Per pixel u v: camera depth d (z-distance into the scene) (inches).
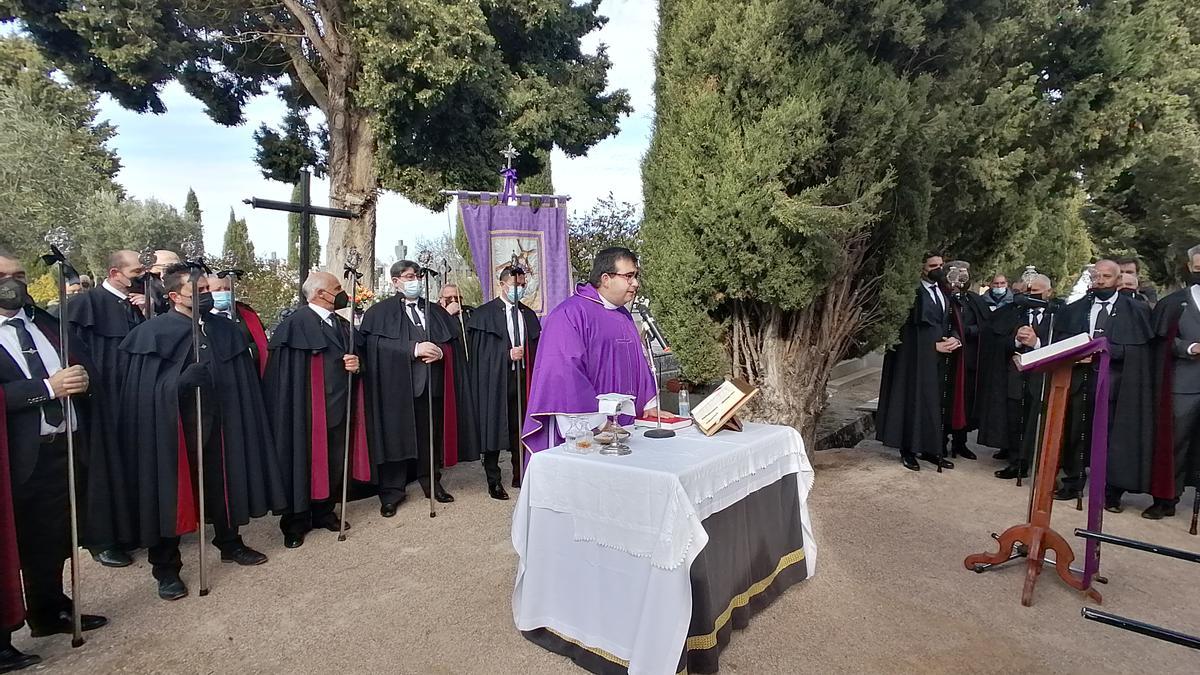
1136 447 200.7
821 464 251.3
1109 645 125.3
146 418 144.6
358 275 190.7
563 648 121.3
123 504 142.2
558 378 131.8
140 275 178.9
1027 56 310.0
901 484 226.7
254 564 163.0
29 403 120.7
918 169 207.5
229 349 159.9
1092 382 207.8
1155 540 182.4
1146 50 308.0
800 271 198.5
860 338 240.5
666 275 216.1
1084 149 323.3
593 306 141.5
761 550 136.6
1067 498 220.8
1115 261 217.9
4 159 472.1
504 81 513.7
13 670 117.4
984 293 349.1
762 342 227.8
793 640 125.4
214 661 120.6
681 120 208.4
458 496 220.7
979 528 185.6
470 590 147.8
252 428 161.5
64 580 158.9
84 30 417.1
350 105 486.6
